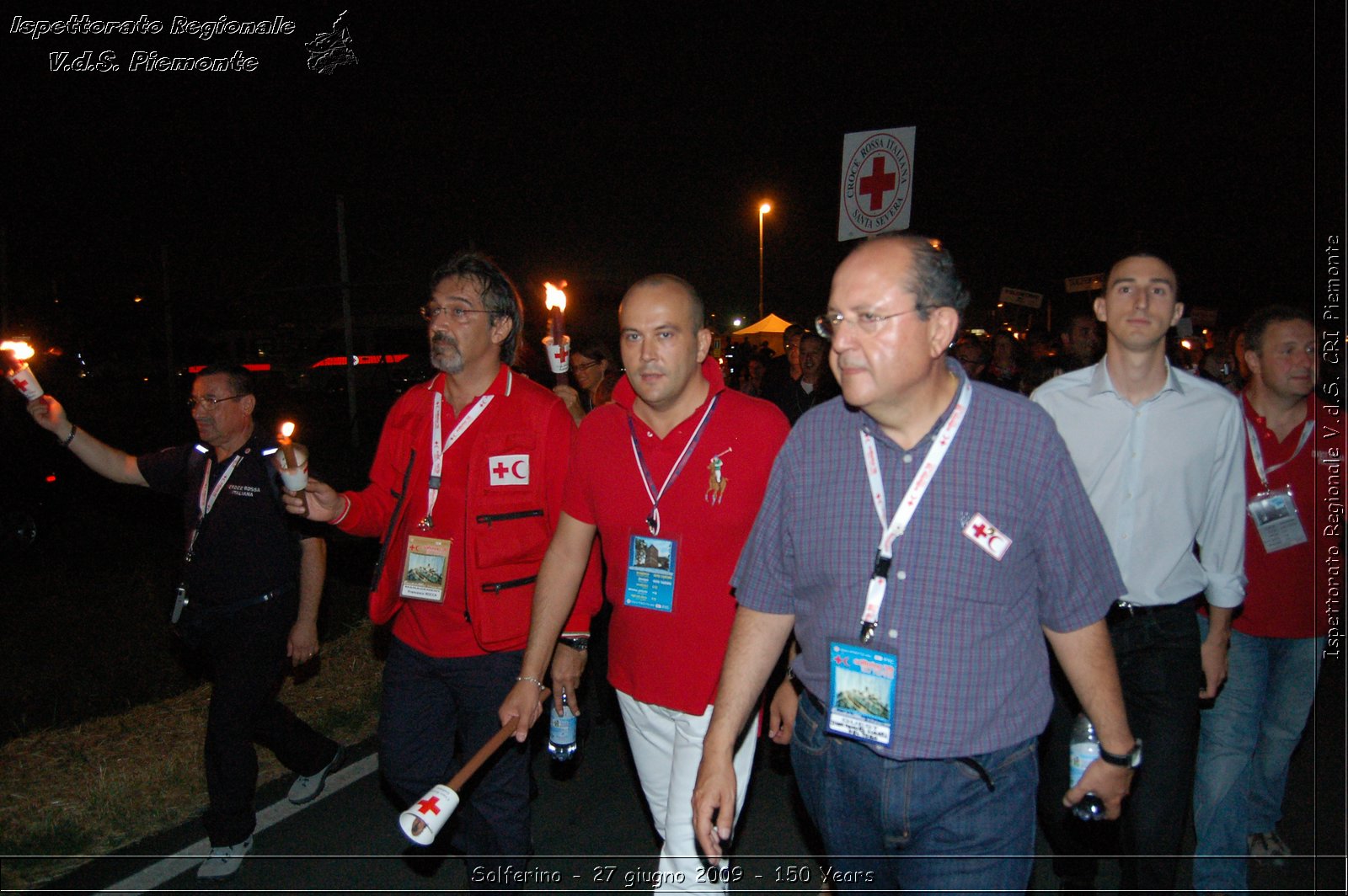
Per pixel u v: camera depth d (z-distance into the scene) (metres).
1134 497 2.92
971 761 1.99
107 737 4.96
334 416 19.02
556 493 3.16
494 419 3.19
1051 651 3.23
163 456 3.91
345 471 13.52
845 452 2.12
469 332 3.18
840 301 1.98
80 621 6.70
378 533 3.43
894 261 1.93
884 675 2.01
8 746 4.83
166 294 16.61
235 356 20.41
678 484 2.78
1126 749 2.07
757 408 2.83
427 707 3.25
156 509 10.16
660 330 2.70
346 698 5.56
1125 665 2.94
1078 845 3.27
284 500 3.23
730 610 2.78
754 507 2.74
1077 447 2.99
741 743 2.87
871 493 2.06
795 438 2.21
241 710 3.69
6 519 8.30
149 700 5.50
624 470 2.87
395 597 3.27
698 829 2.18
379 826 4.11
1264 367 3.29
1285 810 4.17
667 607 2.80
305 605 4.04
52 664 5.93
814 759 2.19
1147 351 2.88
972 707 1.98
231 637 3.67
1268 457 3.33
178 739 4.93
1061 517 1.99
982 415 2.02
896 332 1.92
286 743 4.20
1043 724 2.06
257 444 3.77
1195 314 12.05
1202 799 3.35
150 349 18.78
